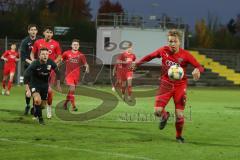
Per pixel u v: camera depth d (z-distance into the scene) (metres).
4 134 20.89
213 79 86.88
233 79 89.00
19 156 16.36
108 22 91.94
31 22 99.31
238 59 95.94
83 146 18.45
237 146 19.56
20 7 101.69
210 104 42.72
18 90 55.56
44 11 104.88
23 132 21.59
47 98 25.25
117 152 17.39
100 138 20.53
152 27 92.25
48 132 21.80
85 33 100.50
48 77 24.50
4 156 16.31
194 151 18.05
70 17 105.38
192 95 57.09
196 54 96.94
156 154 17.22
